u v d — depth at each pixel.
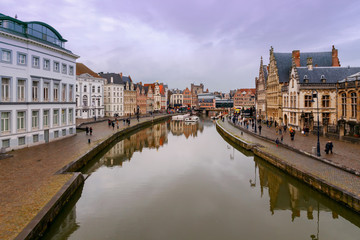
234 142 44.41
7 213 13.13
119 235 14.50
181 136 57.72
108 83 95.75
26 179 18.62
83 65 85.12
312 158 26.31
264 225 16.08
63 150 29.09
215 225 15.95
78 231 14.88
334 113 45.31
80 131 49.59
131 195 20.64
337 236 14.79
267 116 69.50
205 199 20.16
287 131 48.59
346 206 16.44
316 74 48.16
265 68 79.88
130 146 43.22
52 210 14.21
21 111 29.67
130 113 103.06
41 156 25.91
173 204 19.06
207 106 175.25
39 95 32.47
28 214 13.05
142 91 123.25
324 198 18.53
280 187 23.22
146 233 14.76
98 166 29.55
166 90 165.50
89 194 20.59
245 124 65.44
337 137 36.06
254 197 20.75
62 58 37.31
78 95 78.44
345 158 24.59
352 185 17.91
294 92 48.38
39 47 32.12
